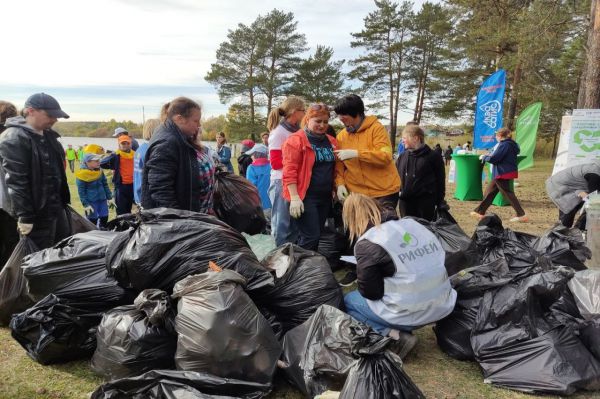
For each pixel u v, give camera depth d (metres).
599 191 5.44
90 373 2.89
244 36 35.78
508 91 26.44
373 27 37.69
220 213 4.18
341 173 4.07
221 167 4.34
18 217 3.54
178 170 3.26
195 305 2.46
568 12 12.59
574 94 24.69
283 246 3.48
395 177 4.17
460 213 8.72
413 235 2.90
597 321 3.01
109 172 7.15
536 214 8.59
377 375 2.19
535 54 15.13
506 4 17.30
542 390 2.59
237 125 36.22
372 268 2.85
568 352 2.68
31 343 2.97
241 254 2.90
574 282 3.50
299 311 3.03
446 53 31.31
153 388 2.29
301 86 35.66
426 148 4.88
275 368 2.58
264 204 6.51
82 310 2.98
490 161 7.84
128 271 2.78
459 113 34.28
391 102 39.94
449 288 3.00
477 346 2.88
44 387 2.72
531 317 2.83
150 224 2.88
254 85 35.53
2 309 3.46
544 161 33.38
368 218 3.00
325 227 4.82
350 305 3.16
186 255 2.80
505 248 3.74
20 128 3.52
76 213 4.19
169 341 2.62
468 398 2.62
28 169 3.53
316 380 2.52
